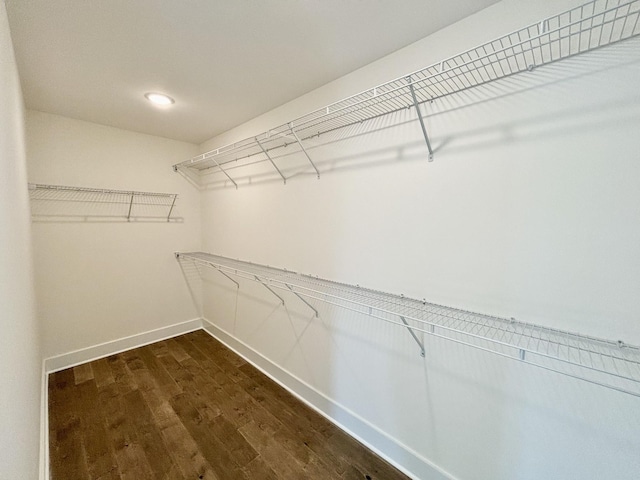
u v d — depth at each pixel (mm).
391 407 1504
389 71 1407
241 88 1778
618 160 862
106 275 2600
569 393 973
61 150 2289
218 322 3014
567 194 951
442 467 1329
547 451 1029
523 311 1060
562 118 949
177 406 1938
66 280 2385
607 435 915
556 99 958
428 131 1286
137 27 1207
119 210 2641
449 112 1215
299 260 2006
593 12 878
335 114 1531
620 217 866
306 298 1933
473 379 1196
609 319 894
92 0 1045
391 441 1507
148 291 2881
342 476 1437
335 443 1640
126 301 2736
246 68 1545
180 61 1477
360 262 1611
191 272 3186
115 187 2594
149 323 2906
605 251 893
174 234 3031
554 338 979
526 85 1016
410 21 1172
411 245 1376
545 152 986
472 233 1173
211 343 2920
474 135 1146
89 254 2496
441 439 1320
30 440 1098
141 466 1472
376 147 1494
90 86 1749
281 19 1163
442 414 1308
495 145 1095
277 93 1844
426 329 1323
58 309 2355
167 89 1788
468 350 1203
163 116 2268
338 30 1231
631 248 854
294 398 2051
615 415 899
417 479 1407
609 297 892
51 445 1581
